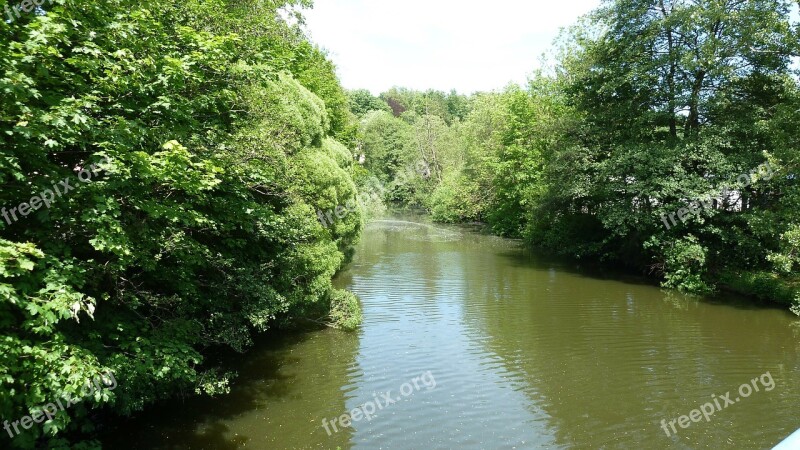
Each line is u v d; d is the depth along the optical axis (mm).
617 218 19688
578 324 14352
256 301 10031
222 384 8539
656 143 19484
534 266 24141
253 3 14172
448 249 30188
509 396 9609
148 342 6973
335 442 7812
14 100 5051
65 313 4824
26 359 5035
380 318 14852
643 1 19453
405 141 68000
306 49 20078
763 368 10977
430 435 8102
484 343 12656
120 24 6316
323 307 13656
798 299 14594
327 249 13031
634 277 21422
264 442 7777
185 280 8156
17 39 5602
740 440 8000
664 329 13836
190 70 7605
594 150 21750
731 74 16766
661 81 19875
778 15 16266
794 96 14258
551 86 31562
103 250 5969
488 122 42969
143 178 6164
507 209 37188
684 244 18406
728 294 17906
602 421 8625
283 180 11016
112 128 5922
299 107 13547
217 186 8195
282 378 10344
